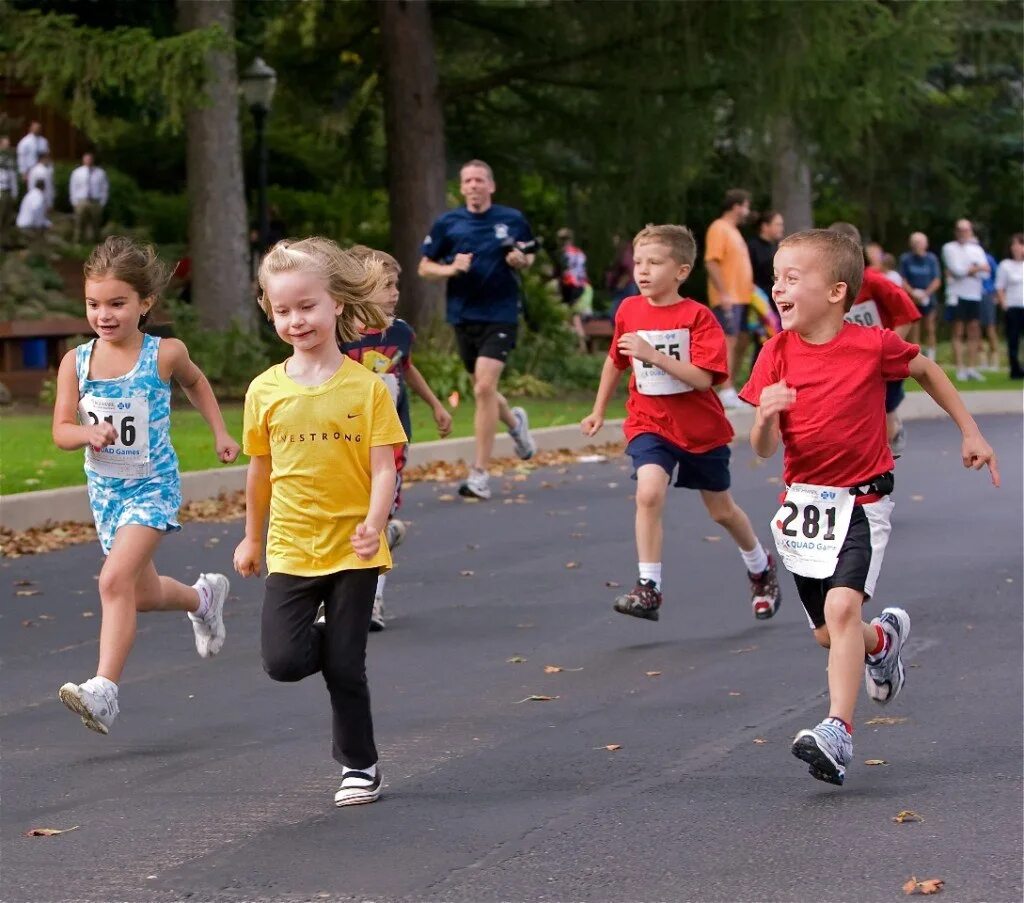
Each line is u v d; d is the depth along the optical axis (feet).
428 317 156.97
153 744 43.06
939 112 253.65
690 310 54.44
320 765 40.52
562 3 154.20
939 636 53.93
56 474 89.10
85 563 71.31
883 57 149.69
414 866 32.83
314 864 33.09
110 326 43.29
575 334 169.58
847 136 154.20
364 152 186.39
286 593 36.58
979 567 65.98
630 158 157.17
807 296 38.06
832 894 30.83
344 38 172.65
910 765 39.32
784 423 38.58
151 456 43.60
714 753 40.78
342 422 36.27
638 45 151.53
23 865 33.45
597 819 35.60
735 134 159.22
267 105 167.53
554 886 31.55
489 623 57.77
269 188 231.71
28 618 60.23
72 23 131.44
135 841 34.86
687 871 32.22
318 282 36.47
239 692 48.65
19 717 46.34
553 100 160.25
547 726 43.86
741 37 145.79
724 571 66.64
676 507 83.41
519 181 171.73
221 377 140.97
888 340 38.27
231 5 144.87
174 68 127.24
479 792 37.88
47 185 200.34
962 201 259.19
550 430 112.47
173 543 76.13
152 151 242.78
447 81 165.07
